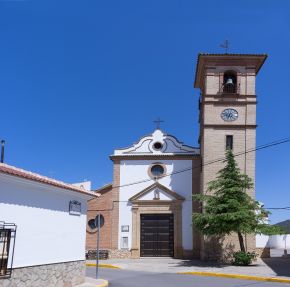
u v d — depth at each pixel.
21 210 12.90
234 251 30.00
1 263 11.97
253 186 29.92
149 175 34.78
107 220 34.44
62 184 15.23
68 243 15.78
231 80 32.53
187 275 22.31
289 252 40.88
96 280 18.50
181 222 33.69
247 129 32.09
